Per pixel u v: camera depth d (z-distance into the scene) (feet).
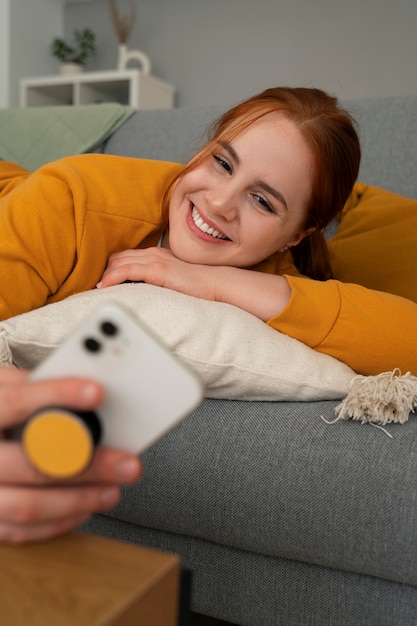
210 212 3.18
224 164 3.19
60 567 1.07
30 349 2.27
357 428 2.27
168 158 5.28
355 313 2.87
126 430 1.10
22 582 1.02
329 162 3.33
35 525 1.12
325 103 3.43
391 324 2.87
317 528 2.18
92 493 1.13
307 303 2.86
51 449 1.00
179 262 3.12
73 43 14.89
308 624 2.37
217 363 2.48
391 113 4.64
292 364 2.60
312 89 3.52
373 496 2.10
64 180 3.14
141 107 12.57
